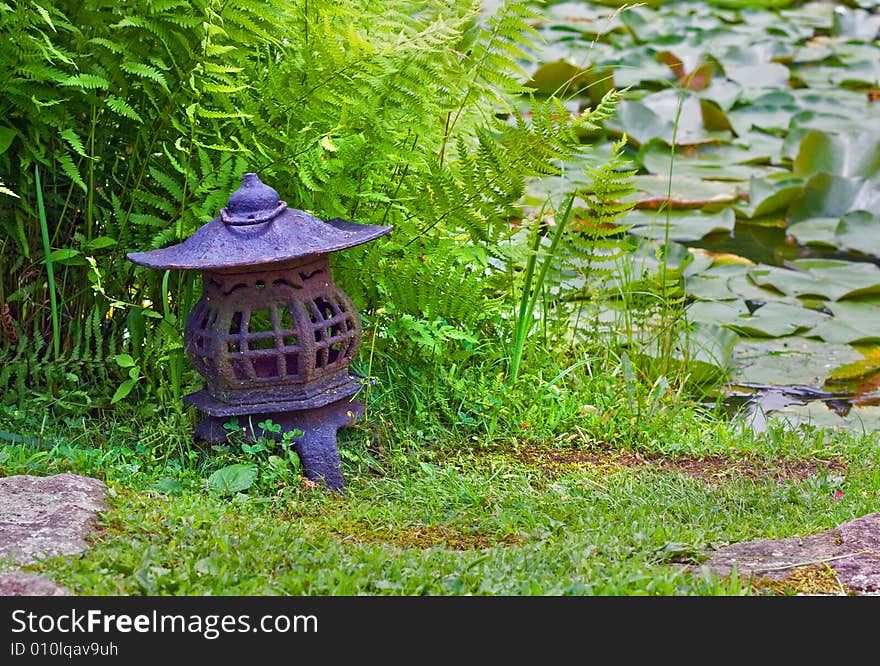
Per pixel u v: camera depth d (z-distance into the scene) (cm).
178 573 401
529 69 1465
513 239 738
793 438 669
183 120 600
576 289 810
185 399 576
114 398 581
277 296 552
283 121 616
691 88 1473
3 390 603
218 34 590
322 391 574
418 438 630
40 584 382
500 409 660
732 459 646
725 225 1036
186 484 542
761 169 1221
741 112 1403
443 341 678
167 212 607
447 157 710
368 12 668
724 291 916
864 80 1530
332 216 624
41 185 599
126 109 561
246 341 551
